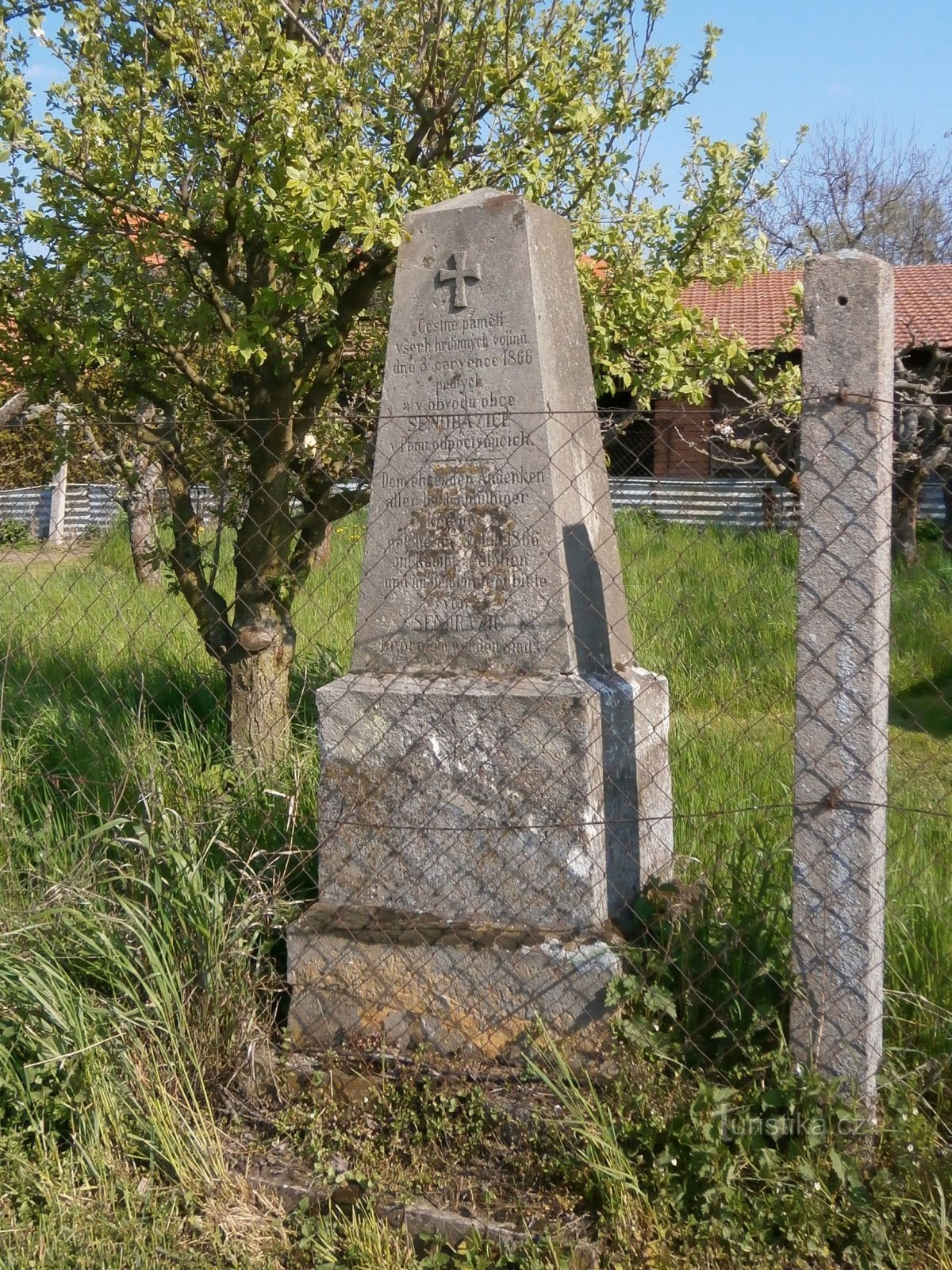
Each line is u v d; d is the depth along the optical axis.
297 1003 3.94
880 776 3.19
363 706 4.00
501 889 3.86
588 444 4.37
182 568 6.22
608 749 3.94
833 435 3.12
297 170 5.11
